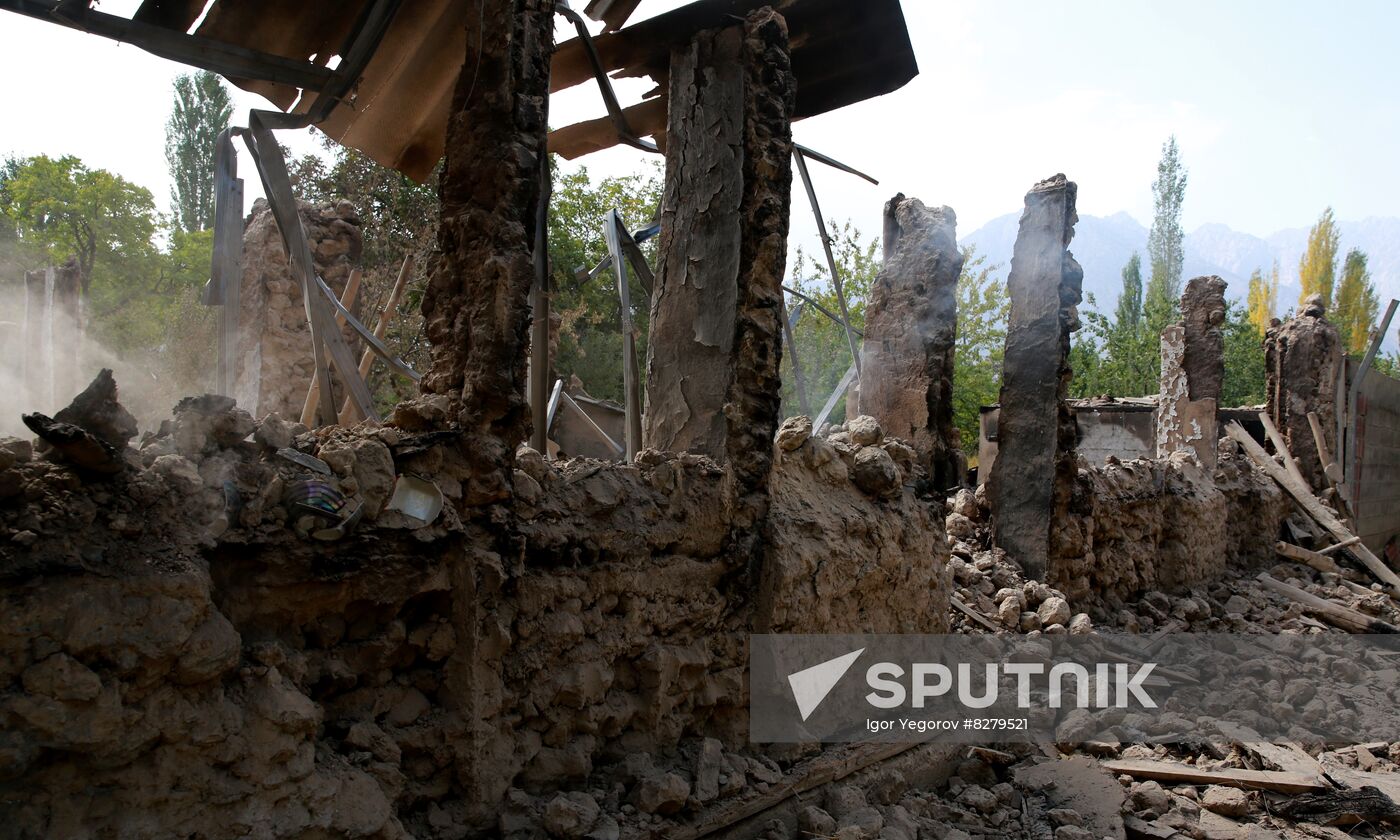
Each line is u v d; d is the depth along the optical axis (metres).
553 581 4.03
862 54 6.35
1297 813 5.76
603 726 4.25
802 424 5.88
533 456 4.20
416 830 3.51
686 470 4.81
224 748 2.92
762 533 5.11
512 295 3.92
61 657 2.58
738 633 4.95
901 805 5.26
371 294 12.58
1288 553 13.43
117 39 4.02
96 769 2.69
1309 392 15.28
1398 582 12.82
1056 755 6.39
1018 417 9.02
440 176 4.17
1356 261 52.25
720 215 5.34
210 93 22.44
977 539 9.17
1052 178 9.12
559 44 5.74
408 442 3.67
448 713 3.66
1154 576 10.70
